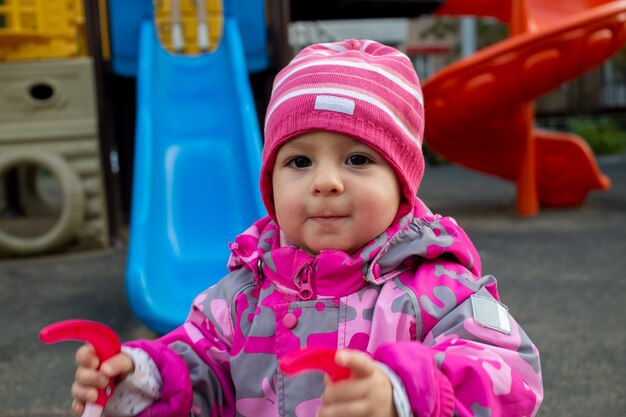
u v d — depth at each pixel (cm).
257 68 631
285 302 146
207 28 606
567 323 365
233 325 152
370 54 165
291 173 147
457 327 135
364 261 142
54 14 602
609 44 684
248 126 488
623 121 1872
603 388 275
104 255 595
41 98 653
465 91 696
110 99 727
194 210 455
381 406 107
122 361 133
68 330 125
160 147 497
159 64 560
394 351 116
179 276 391
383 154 144
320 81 147
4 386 300
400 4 762
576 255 541
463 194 950
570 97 1939
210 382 148
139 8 610
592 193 919
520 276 476
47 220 830
